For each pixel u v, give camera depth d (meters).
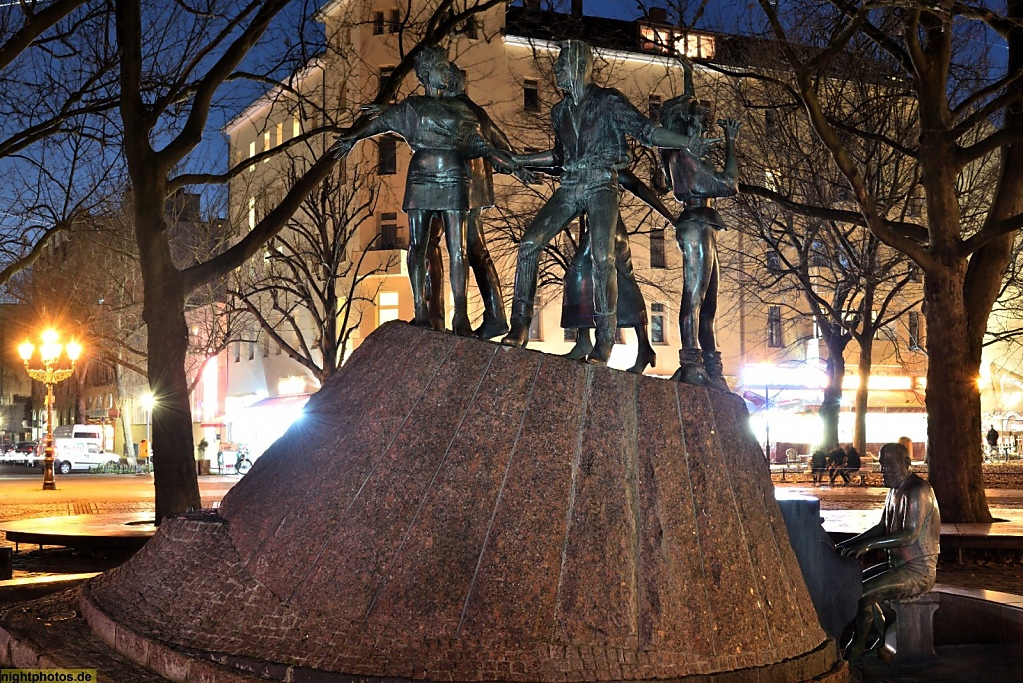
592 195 6.94
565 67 7.02
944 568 14.54
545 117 31.48
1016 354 47.06
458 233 7.18
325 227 28.56
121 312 41.91
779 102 24.81
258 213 37.53
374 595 5.72
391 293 39.78
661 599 5.73
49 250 37.00
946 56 17.44
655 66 34.94
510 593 5.63
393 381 6.45
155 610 6.36
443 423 6.16
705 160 7.19
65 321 37.41
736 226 29.19
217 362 56.06
